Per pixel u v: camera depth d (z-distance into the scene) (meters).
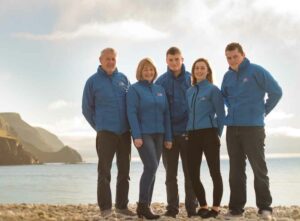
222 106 7.05
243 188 7.25
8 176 87.62
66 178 70.81
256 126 7.07
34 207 8.79
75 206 9.24
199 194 7.08
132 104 7.10
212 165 6.98
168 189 7.35
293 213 7.60
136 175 68.75
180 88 7.42
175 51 7.34
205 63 7.20
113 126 7.25
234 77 7.26
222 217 6.93
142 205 6.88
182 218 6.91
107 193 7.23
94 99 7.47
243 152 7.25
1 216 6.70
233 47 7.16
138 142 6.96
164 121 7.24
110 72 7.44
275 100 7.13
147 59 7.20
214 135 6.99
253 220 6.68
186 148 7.34
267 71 7.15
